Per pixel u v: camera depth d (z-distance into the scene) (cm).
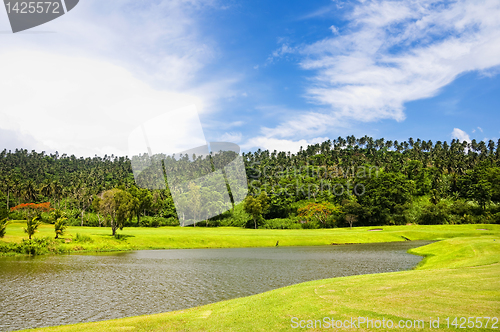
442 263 3603
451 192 15062
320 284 1983
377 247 6519
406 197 12850
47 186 15425
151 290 2838
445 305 1293
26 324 1962
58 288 2919
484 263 2745
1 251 5256
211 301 2469
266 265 4222
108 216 6912
